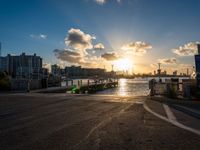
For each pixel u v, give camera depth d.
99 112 10.95
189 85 17.11
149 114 10.38
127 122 8.66
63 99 17.00
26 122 8.68
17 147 5.76
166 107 12.66
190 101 14.75
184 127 7.88
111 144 6.00
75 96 19.61
